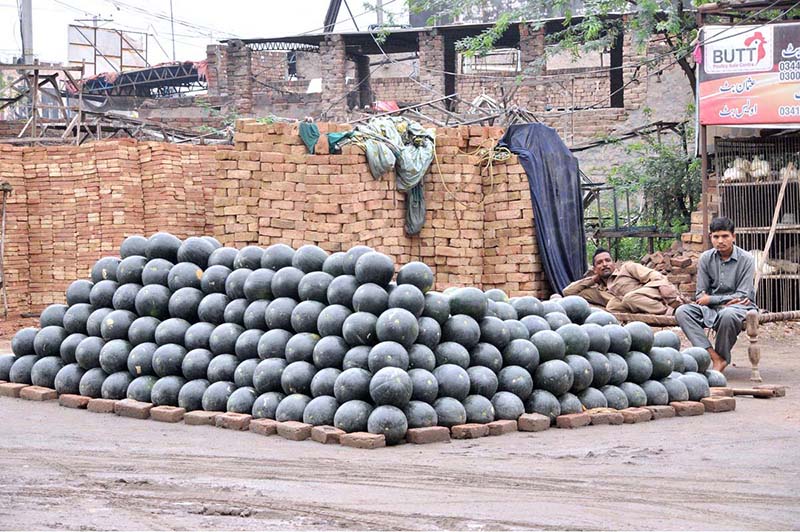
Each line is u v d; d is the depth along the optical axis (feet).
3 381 37.60
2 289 65.92
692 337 40.37
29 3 100.07
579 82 102.94
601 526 19.31
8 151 66.74
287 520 19.89
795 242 63.62
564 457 25.85
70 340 35.86
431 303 30.07
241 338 31.81
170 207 66.44
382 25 104.83
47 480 23.58
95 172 66.33
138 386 33.06
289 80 118.62
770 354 50.65
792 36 60.80
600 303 44.65
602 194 92.68
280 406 29.76
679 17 79.00
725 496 21.68
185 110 115.03
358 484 22.97
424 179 59.82
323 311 30.32
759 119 61.46
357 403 28.37
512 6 108.27
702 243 63.21
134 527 19.38
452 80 109.70
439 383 29.19
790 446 27.17
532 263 59.31
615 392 32.22
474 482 23.09
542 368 30.91
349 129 59.06
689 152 85.25
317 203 56.70
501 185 59.98
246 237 57.36
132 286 34.86
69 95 131.54
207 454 26.48
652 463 25.03
